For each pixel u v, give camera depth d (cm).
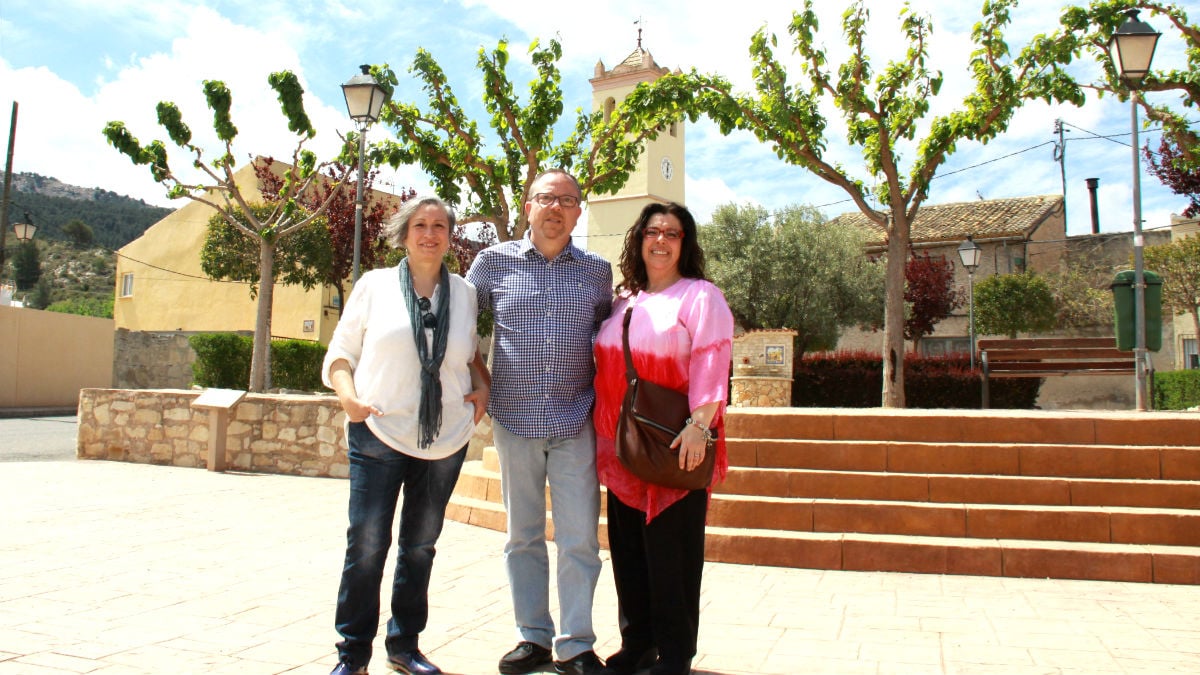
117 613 418
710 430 333
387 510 330
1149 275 908
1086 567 518
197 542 612
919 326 2742
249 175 2897
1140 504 562
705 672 341
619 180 1262
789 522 586
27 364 2392
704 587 499
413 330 335
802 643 384
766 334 1559
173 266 3253
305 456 1046
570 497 348
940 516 565
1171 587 496
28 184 13200
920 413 658
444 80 1242
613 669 345
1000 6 1152
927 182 1202
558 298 355
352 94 1190
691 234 365
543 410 349
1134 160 923
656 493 327
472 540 638
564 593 344
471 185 1273
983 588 496
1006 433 626
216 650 361
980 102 1170
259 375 1463
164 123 1470
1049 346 1235
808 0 1154
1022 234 2909
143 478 972
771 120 1177
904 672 340
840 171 1235
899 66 1173
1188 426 597
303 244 2505
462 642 386
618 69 3459
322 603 446
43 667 330
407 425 329
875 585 505
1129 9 1038
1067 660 354
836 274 2695
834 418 654
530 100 1203
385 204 2517
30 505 763
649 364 331
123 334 2762
